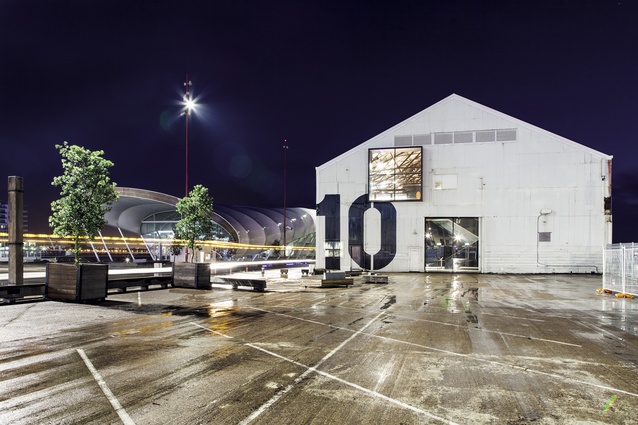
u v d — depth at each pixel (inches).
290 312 570.3
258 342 382.0
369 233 1462.8
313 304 657.6
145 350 349.4
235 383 265.6
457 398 241.3
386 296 776.9
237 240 2101.4
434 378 278.2
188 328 447.8
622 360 327.6
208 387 257.6
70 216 778.2
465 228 1411.2
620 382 273.4
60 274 652.1
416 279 1180.5
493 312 578.6
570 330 450.3
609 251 850.8
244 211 2746.1
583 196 1322.6
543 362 320.2
